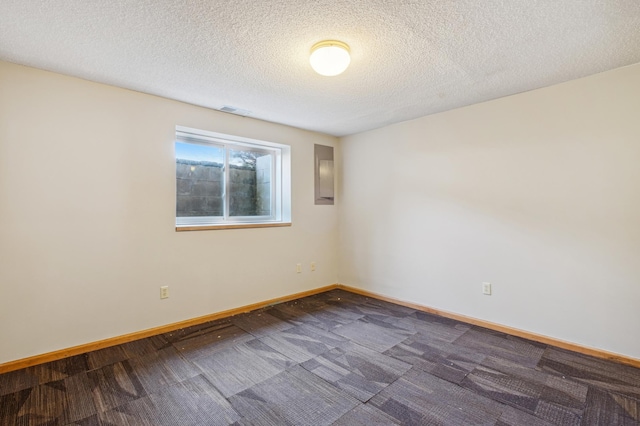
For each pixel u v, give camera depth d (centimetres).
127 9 158
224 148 351
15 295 219
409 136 358
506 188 285
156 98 280
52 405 180
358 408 178
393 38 187
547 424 164
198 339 269
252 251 350
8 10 158
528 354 241
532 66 225
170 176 289
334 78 242
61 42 190
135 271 270
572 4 157
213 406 179
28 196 223
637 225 224
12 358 217
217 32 180
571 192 251
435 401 184
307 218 405
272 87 260
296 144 392
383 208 386
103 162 253
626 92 227
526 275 274
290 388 197
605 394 190
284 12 162
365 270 407
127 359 234
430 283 340
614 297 233
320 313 335
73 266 240
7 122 216
